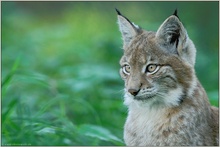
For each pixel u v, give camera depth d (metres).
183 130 9.75
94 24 24.61
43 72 18.83
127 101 10.27
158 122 9.89
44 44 22.84
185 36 9.88
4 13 24.12
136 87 9.77
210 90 16.09
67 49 21.41
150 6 21.78
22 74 13.59
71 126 11.66
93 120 13.66
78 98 13.90
